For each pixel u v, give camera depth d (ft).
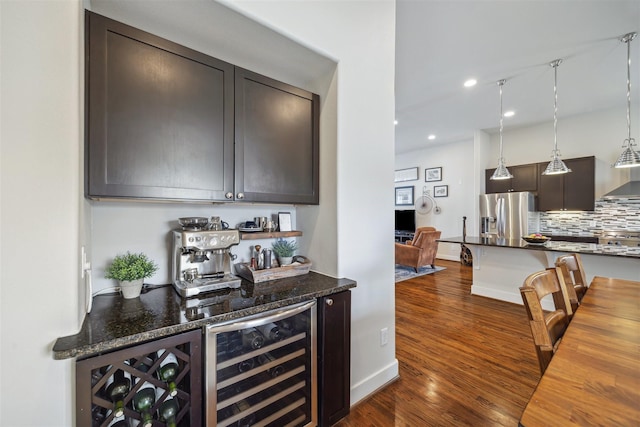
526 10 7.30
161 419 3.39
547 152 16.58
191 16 4.11
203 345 3.50
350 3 5.65
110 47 3.51
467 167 20.45
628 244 12.11
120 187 3.58
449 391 6.01
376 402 5.72
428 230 19.16
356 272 5.80
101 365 2.86
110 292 4.39
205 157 4.33
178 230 4.76
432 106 14.14
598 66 10.22
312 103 5.75
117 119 3.56
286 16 4.59
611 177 14.29
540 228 16.57
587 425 1.92
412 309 10.85
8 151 2.67
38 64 2.79
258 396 4.28
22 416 2.67
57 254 2.84
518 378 6.42
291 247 5.94
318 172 5.86
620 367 2.66
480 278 12.64
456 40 8.68
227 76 4.57
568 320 4.38
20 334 2.68
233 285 4.80
